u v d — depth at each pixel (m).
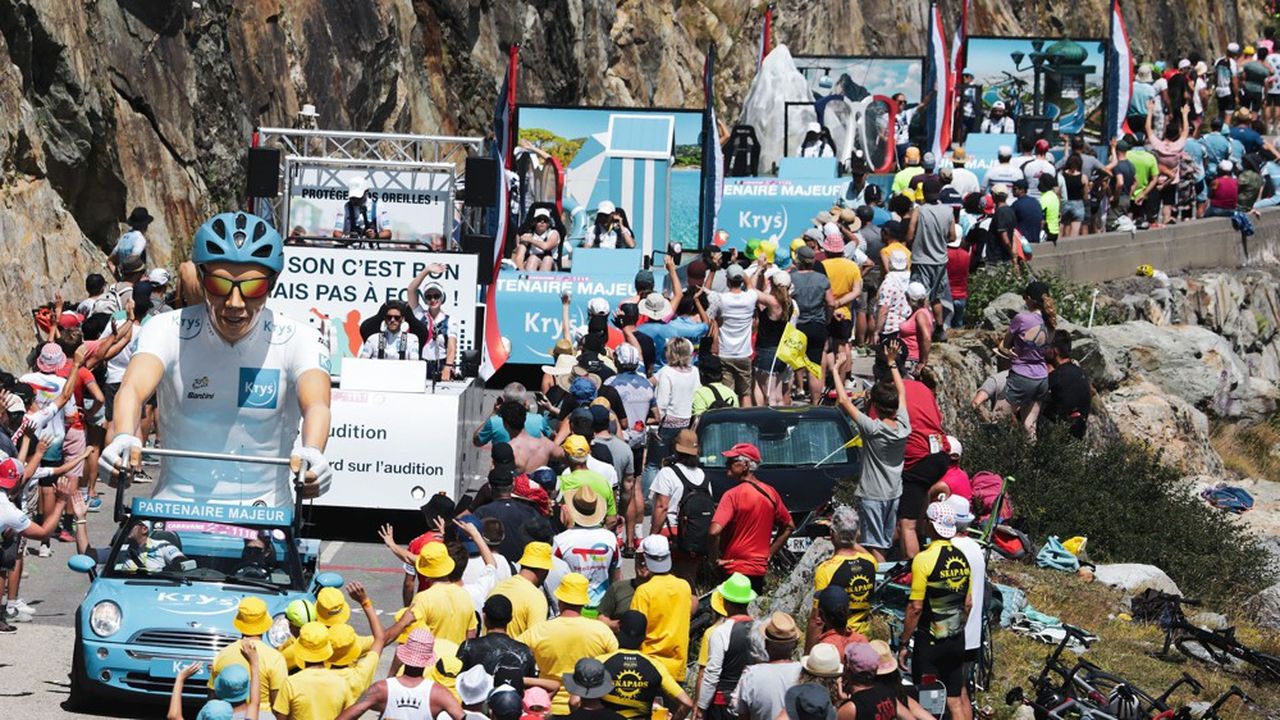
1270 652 61.50
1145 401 92.06
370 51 104.69
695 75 149.12
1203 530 70.00
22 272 71.62
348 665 31.77
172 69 86.12
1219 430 101.44
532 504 42.31
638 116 87.69
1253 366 127.12
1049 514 67.38
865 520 48.88
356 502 55.31
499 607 33.69
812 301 64.81
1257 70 142.38
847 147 103.50
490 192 67.62
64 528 53.91
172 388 44.91
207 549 40.41
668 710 35.25
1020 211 99.56
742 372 63.81
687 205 88.75
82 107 76.81
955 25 182.00
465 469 57.94
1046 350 71.00
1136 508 69.31
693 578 45.59
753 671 33.50
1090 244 108.69
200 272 44.22
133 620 38.25
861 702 33.09
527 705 31.48
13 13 72.50
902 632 44.28
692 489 48.38
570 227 87.50
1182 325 110.12
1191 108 132.88
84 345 56.00
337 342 67.00
